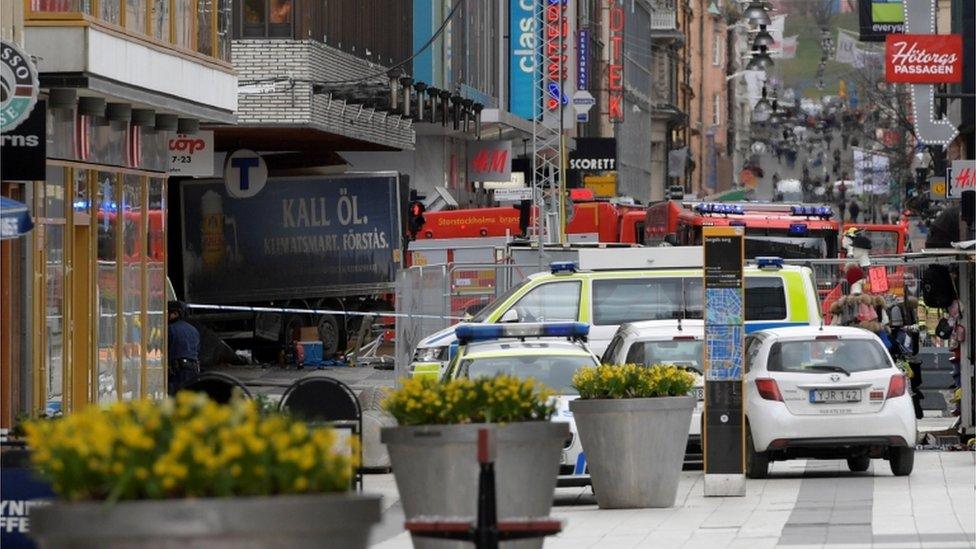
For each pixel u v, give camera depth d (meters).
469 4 117.38
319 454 15.54
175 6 48.75
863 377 40.97
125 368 49.62
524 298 53.31
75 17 41.88
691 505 36.09
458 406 25.62
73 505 14.85
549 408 25.86
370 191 79.31
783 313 53.47
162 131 52.09
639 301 53.12
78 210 45.91
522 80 128.12
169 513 14.72
